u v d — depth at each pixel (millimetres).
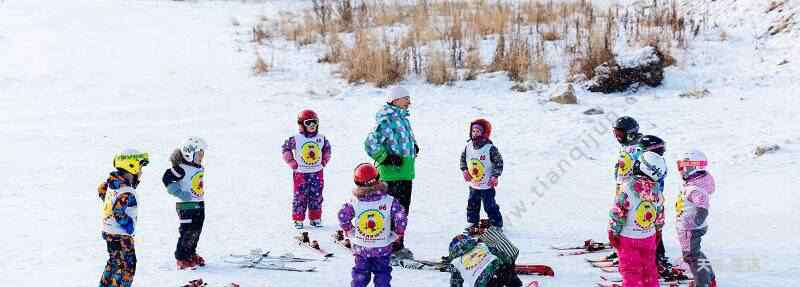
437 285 7004
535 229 8836
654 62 16016
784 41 17188
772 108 13875
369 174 6289
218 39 20906
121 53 19578
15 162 11633
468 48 18750
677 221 6617
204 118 14414
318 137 8836
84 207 9578
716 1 20297
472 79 16828
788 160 11156
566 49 18281
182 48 20016
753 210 9320
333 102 15508
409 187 8094
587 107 14789
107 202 6430
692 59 17109
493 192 8602
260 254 7863
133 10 24844
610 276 7199
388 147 7914
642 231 6188
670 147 12188
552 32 19172
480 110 14789
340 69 17906
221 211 9516
